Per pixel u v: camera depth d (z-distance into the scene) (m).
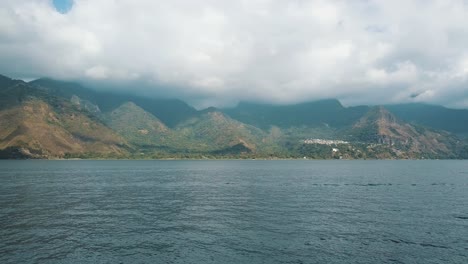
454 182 128.38
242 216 59.34
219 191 97.06
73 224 52.41
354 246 41.59
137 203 73.38
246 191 97.12
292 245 41.97
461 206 70.38
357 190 100.19
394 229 49.97
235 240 44.03
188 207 68.56
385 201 77.25
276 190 99.88
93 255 37.84
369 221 55.31
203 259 36.88
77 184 114.69
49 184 113.00
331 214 61.31
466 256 38.19
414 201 77.38
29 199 78.06
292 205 71.38
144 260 36.44
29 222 53.53
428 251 39.84
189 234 46.91
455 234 47.22
